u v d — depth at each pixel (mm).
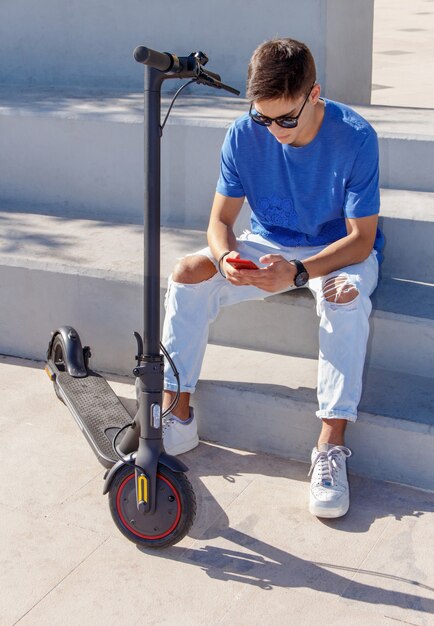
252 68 2521
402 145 3723
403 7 16078
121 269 3500
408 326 3078
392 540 2564
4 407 3365
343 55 4797
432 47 10094
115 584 2387
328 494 2641
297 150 2812
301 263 2729
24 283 3680
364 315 2744
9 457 3018
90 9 5020
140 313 3469
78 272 3541
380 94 6520
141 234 3988
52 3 5090
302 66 2486
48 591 2359
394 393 2994
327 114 2791
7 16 5207
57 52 5176
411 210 3449
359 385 2754
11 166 4410
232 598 2330
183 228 4020
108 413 3105
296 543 2557
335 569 2443
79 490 2828
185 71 2320
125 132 4105
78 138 4215
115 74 5090
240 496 2783
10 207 4414
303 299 3240
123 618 2260
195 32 4824
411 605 2303
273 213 3006
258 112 2559
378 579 2402
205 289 2938
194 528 2625
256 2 4645
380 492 2814
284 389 3037
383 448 2855
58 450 3066
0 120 4348
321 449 2736
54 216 4273
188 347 2932
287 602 2314
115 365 3600
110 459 2793
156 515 2475
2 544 2555
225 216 3010
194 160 3980
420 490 2830
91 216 4277
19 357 3812
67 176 4305
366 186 2781
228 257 2779
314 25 4551
